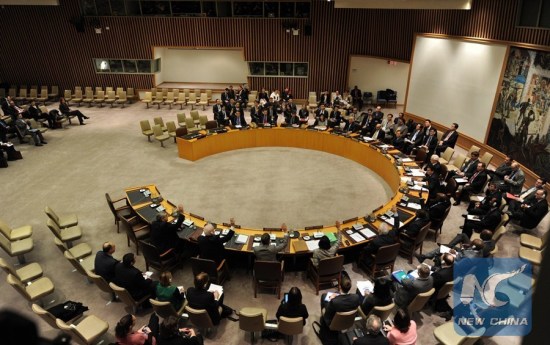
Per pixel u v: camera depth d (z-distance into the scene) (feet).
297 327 17.67
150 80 65.82
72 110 57.67
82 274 23.76
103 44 64.03
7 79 67.41
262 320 17.97
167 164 40.93
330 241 23.50
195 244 24.68
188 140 40.93
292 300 17.54
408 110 53.06
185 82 68.90
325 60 61.77
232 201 33.60
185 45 63.05
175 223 24.04
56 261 25.66
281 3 59.11
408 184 30.35
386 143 42.78
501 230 23.79
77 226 27.14
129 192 29.66
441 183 31.68
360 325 19.72
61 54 65.26
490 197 27.81
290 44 61.31
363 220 25.88
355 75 63.16
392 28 54.65
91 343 18.66
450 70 44.57
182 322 20.26
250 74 64.85
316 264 21.95
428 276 19.25
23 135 46.09
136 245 25.85
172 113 58.65
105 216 31.01
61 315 19.77
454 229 28.99
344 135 42.22
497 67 37.81
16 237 25.46
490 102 39.17
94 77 66.54
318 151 44.65
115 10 62.18
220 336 19.69
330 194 34.83
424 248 26.78
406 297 19.36
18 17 62.95
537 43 33.01
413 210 26.81
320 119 47.19
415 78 50.83
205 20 61.05
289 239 23.80
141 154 43.42
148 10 61.62
